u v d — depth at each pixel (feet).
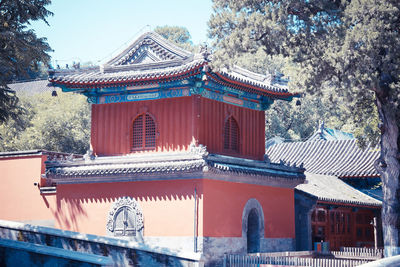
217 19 89.15
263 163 100.12
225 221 89.71
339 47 82.89
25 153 115.24
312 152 162.40
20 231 76.59
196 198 86.12
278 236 102.53
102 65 100.42
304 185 122.72
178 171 86.53
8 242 72.84
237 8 89.61
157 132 95.50
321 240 119.65
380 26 79.61
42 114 204.13
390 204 91.30
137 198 91.91
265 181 99.76
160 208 89.51
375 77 81.00
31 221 111.96
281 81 107.24
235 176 91.81
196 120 91.71
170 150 93.66
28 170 114.42
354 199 126.41
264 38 89.25
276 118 261.24
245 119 105.09
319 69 86.69
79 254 68.03
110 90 99.81
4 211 115.75
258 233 97.91
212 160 88.28
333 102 97.09
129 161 93.20
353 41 79.92
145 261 73.82
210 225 86.33
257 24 85.97
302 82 87.76
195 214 85.71
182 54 94.53
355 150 154.81
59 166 98.84
